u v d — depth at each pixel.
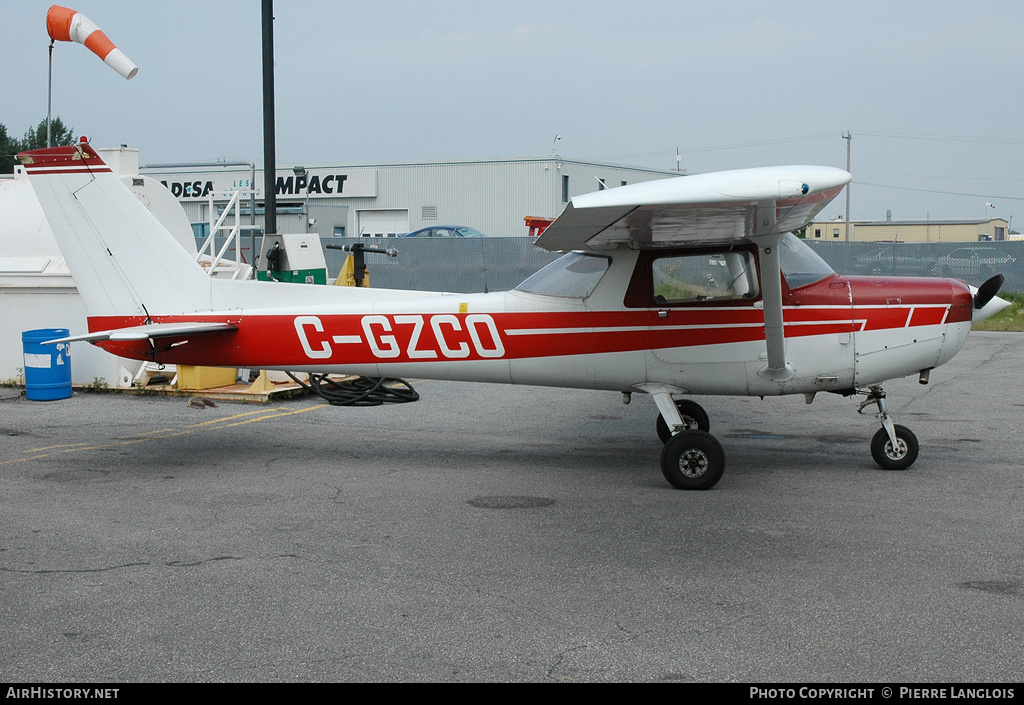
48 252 10.61
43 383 9.73
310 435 8.04
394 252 10.20
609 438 7.88
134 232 6.98
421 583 4.26
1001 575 4.25
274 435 8.04
